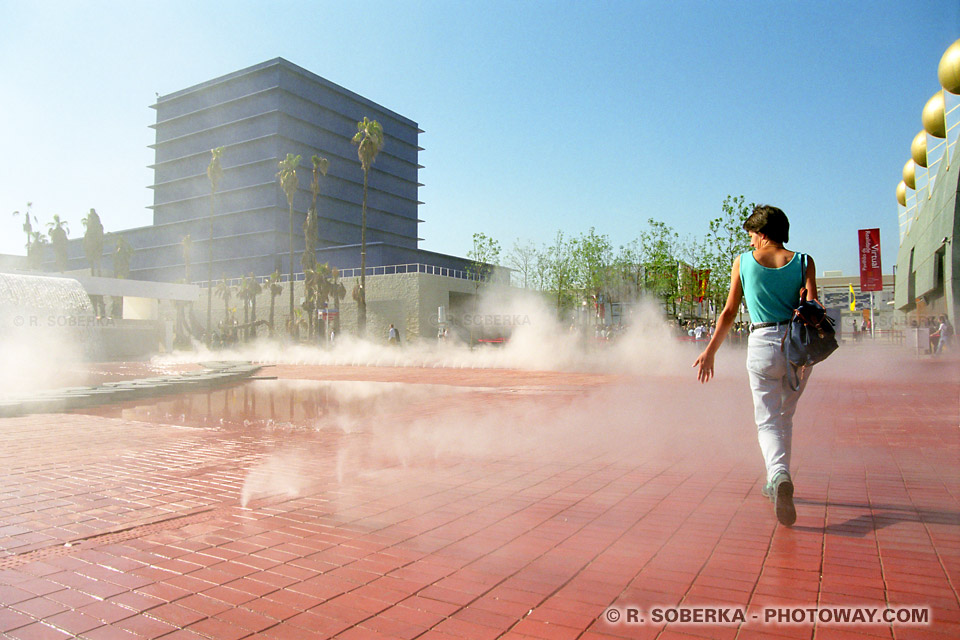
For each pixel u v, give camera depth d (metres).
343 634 2.36
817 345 3.41
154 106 93.31
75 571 3.02
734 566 2.94
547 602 2.60
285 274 79.50
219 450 6.20
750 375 3.70
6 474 5.15
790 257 3.57
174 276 89.12
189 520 3.84
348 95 91.69
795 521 3.42
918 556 3.01
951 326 28.70
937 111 37.41
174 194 91.12
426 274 52.91
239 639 2.33
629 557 3.10
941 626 2.30
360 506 4.10
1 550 3.33
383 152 96.69
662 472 4.94
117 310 52.03
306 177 83.94
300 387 13.77
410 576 2.91
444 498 4.27
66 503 4.26
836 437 6.42
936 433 6.55
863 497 4.07
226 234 84.56
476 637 2.31
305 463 5.51
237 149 85.06
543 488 4.50
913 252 48.34
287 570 3.01
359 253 72.81
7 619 2.51
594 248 44.31
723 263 30.42
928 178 40.25
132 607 2.62
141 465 5.49
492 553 3.19
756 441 6.30
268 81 83.56
